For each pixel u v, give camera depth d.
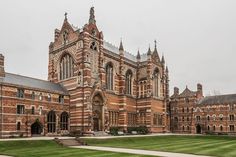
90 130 76.19
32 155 37.47
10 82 65.94
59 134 75.25
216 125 126.94
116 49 104.06
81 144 55.72
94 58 84.06
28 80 73.75
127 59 101.25
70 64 84.19
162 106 110.94
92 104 79.94
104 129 82.44
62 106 78.12
